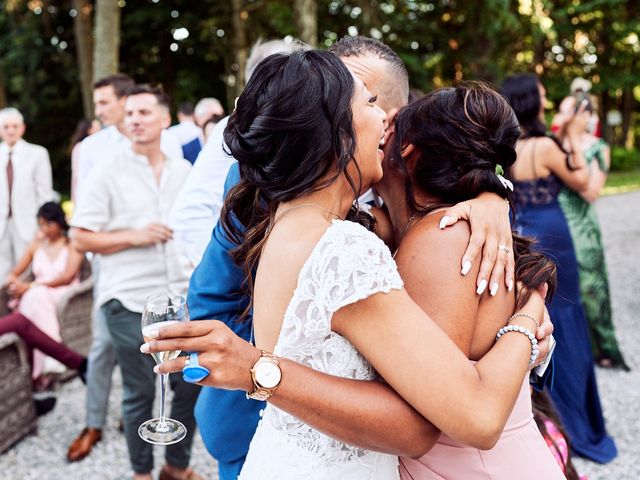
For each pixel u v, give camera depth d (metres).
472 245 1.22
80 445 3.50
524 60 19.16
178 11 17.56
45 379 4.36
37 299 4.45
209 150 2.40
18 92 18.81
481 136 1.36
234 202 1.43
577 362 3.37
